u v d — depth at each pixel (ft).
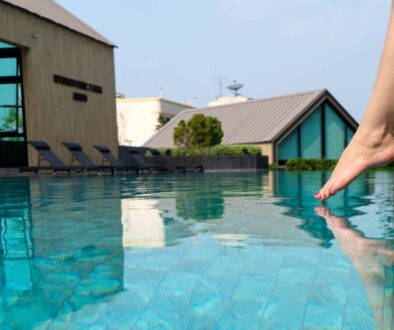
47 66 43.29
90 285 6.16
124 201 16.89
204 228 10.38
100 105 52.08
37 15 41.39
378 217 11.98
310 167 60.18
